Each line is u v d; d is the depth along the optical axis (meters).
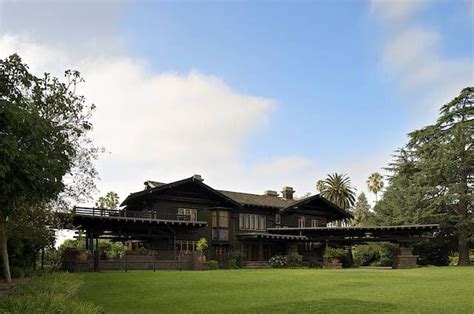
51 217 22.00
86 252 31.22
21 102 12.70
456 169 45.88
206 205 43.16
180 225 38.38
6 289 15.05
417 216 46.94
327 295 15.29
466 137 46.03
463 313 11.01
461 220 45.62
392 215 54.12
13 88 12.45
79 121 20.70
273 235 43.31
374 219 58.03
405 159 56.84
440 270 31.75
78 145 21.98
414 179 48.84
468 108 48.81
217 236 42.91
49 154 12.63
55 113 19.36
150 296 15.18
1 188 10.48
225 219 43.75
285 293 16.05
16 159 10.55
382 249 52.06
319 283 20.28
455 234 47.22
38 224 21.36
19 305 9.45
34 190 11.18
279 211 48.12
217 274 26.67
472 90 48.78
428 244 49.03
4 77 12.17
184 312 11.69
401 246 43.72
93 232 34.38
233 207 44.56
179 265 34.34
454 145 46.12
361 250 54.94
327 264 42.44
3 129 10.66
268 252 46.91
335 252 44.41
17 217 17.14
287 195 54.81
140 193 38.47
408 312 11.28
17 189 10.94
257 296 15.16
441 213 47.06
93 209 33.44
